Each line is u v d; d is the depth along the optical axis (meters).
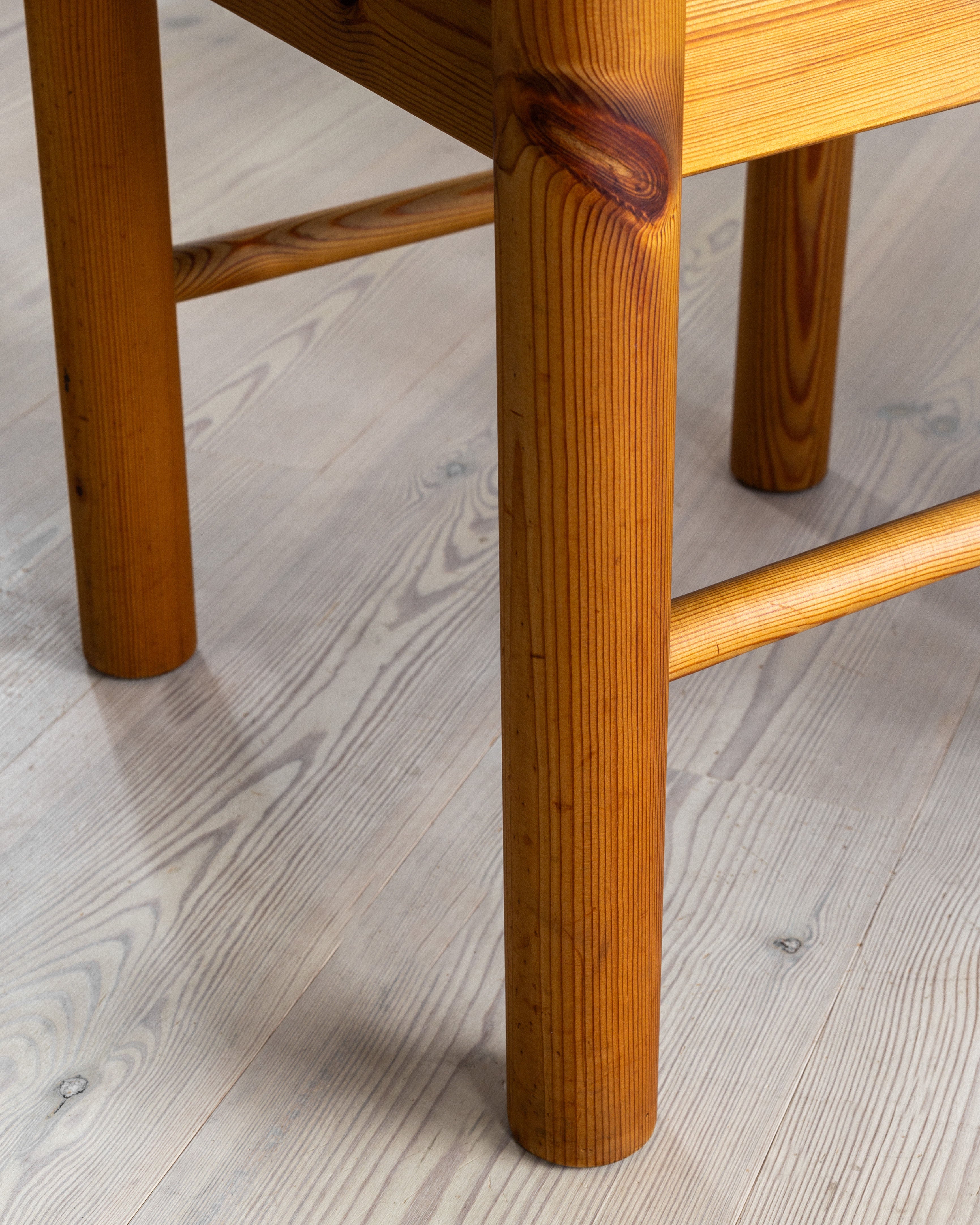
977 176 1.34
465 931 0.66
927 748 0.76
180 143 1.39
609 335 0.42
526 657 0.47
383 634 0.84
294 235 0.81
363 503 0.95
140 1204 0.54
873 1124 0.57
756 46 0.44
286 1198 0.55
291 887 0.68
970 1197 0.54
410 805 0.73
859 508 0.94
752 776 0.74
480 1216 0.54
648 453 0.44
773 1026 0.61
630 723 0.48
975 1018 0.61
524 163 0.41
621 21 0.39
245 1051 0.61
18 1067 0.60
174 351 0.76
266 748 0.77
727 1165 0.56
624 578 0.46
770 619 0.52
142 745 0.77
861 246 1.23
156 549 0.78
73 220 0.70
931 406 1.04
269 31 0.58
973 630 0.85
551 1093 0.54
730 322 1.14
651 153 0.41
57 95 0.67
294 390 1.06
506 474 0.46
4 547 0.92
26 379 1.08
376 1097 0.59
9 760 0.76
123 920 0.67
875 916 0.66
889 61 0.47
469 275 1.21
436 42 0.48
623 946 0.52
